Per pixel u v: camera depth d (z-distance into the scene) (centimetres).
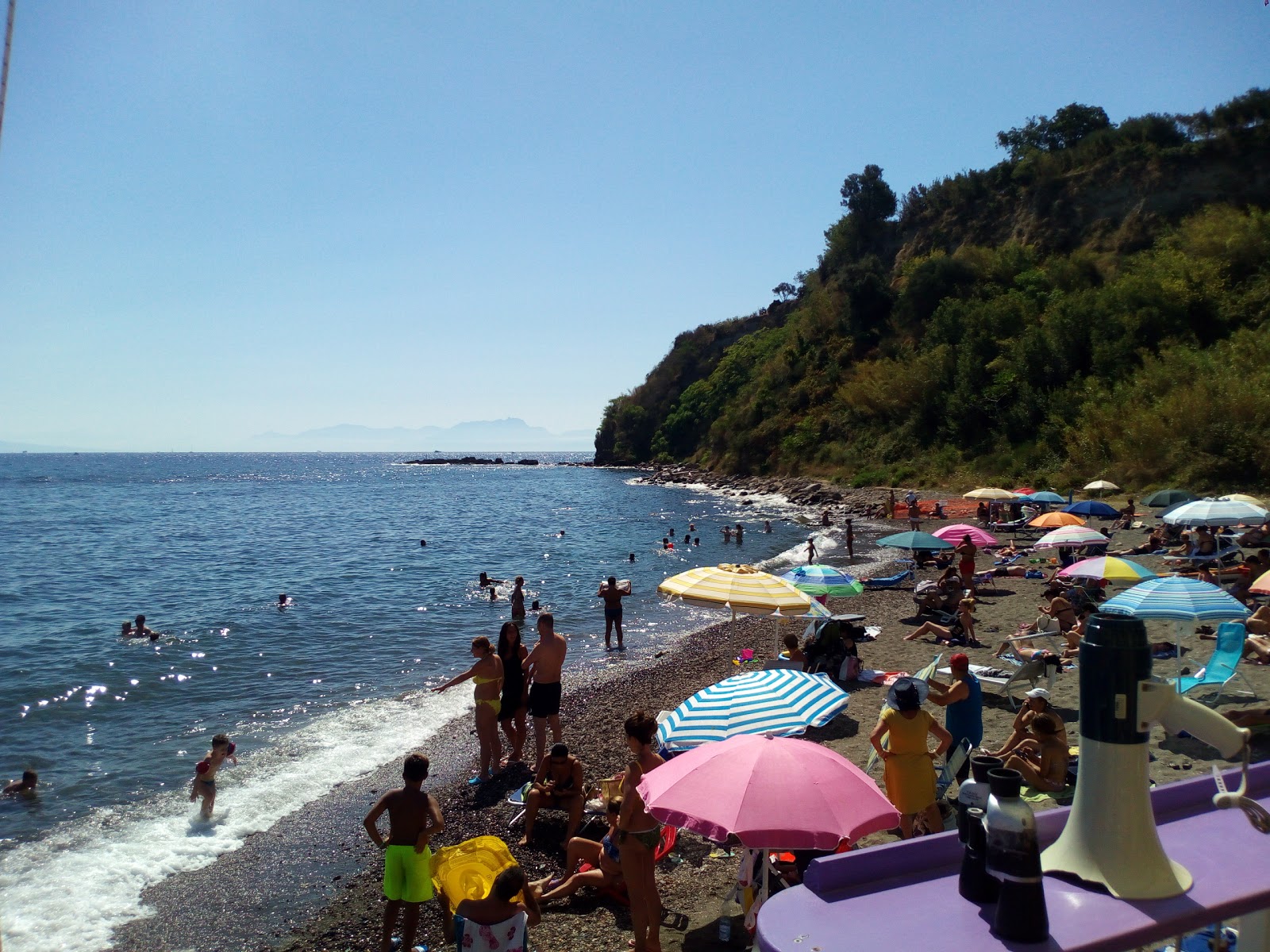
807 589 1540
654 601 2497
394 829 721
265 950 746
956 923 215
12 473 15012
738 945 681
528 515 5522
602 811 950
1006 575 2345
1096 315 4969
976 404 5434
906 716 755
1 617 2314
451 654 1839
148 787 1109
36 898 836
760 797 548
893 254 8262
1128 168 6456
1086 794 240
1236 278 4772
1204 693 1089
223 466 19812
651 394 12075
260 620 2222
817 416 7012
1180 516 1869
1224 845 256
